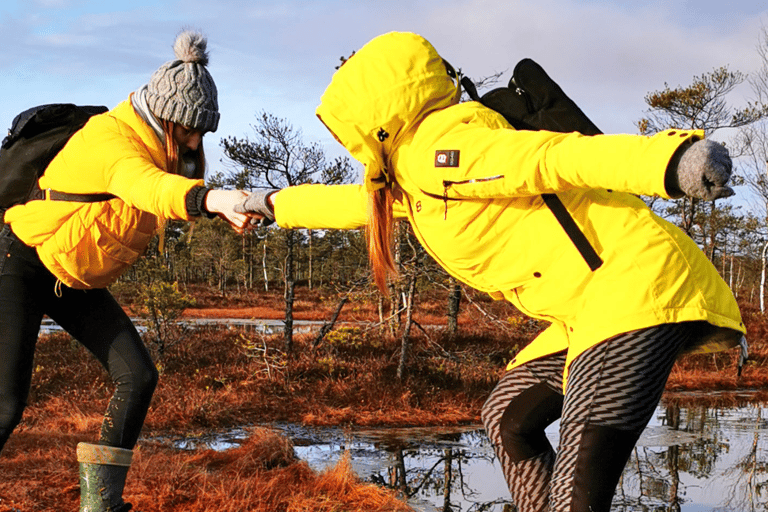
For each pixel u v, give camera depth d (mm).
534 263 1980
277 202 2459
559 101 1994
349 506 4418
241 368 11375
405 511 4488
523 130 1921
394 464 6301
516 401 2383
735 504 4906
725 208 27438
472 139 1868
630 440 1910
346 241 42312
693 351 2242
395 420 8836
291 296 12812
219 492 4180
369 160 2021
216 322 27766
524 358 2408
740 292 42844
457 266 2131
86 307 3201
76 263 2877
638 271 1881
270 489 4398
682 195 1618
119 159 2672
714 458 6543
